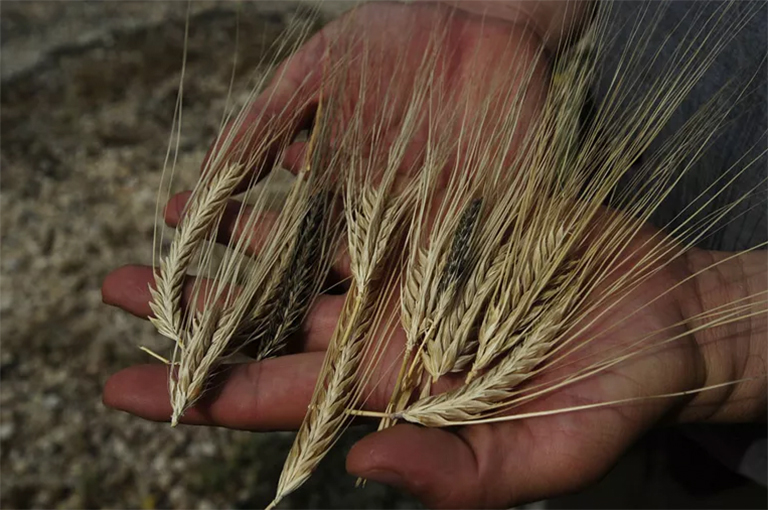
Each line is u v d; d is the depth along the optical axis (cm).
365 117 35
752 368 27
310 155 32
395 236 30
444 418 25
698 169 30
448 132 31
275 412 26
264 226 31
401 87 35
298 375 26
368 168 31
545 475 24
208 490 44
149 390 26
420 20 36
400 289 28
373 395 27
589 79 32
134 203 59
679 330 26
